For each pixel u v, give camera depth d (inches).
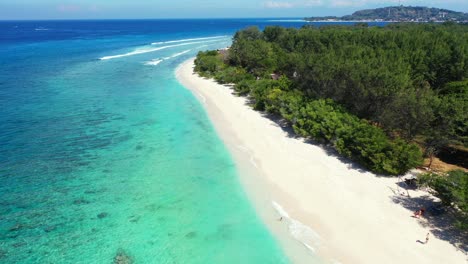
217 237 880.3
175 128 1619.1
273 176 1171.3
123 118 1748.3
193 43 6028.5
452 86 1589.6
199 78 2758.4
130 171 1201.4
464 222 862.5
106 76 2807.6
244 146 1417.3
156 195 1059.3
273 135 1529.3
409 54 2117.4
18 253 804.6
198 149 1389.0
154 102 2046.0
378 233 879.1
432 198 1018.7
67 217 941.2
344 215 952.9
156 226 916.0
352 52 2212.1
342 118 1380.4
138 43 5871.1
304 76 1868.8
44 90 2277.3
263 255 820.6
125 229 900.6
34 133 1512.1
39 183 1106.1
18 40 6254.9
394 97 1379.2
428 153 1266.0
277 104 1733.5
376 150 1171.3
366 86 1485.0
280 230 904.3
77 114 1790.1
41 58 3732.8
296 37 3449.8
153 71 3073.3
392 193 1051.9
